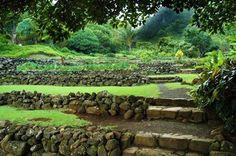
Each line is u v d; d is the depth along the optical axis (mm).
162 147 4961
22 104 8133
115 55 32625
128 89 9383
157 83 11016
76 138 5312
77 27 4824
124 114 6512
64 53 33062
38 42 34719
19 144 5684
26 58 23812
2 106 8242
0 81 13031
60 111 7301
